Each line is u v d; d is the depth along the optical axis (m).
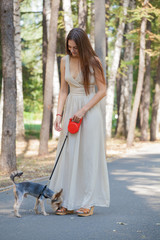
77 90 5.04
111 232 4.16
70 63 4.99
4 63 9.38
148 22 23.75
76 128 4.86
